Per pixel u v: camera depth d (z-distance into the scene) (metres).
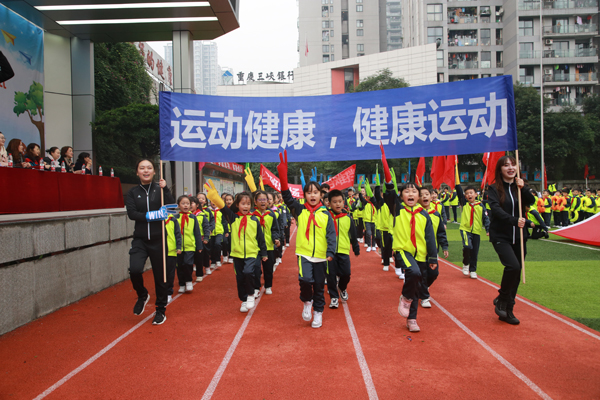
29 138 11.20
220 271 8.93
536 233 12.51
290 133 6.88
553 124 30.50
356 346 4.16
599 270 7.96
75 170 8.76
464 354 3.91
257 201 6.59
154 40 15.73
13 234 4.87
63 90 14.73
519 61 40.28
